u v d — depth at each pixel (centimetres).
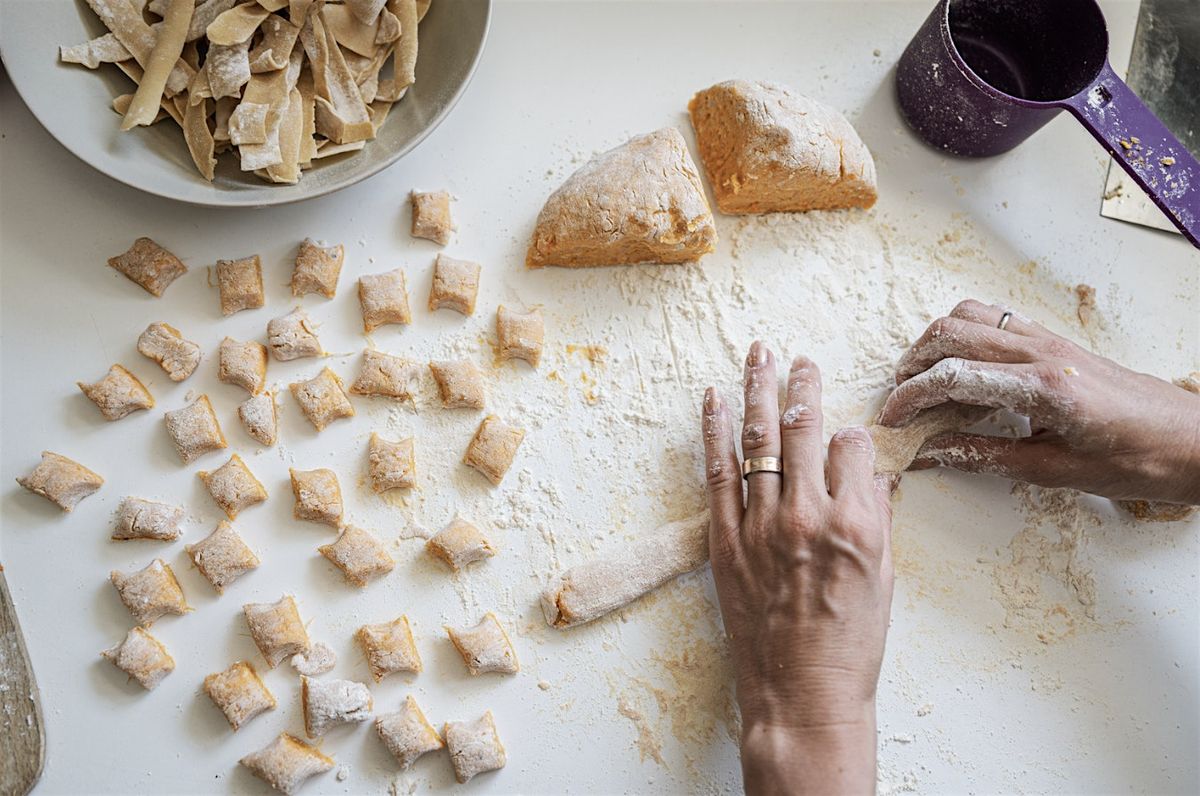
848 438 58
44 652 57
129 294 61
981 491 62
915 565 61
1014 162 67
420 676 59
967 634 61
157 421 60
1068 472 58
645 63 67
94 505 59
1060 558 62
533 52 66
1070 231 66
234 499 59
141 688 58
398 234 63
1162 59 68
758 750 53
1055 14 63
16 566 58
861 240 65
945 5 61
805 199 64
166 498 59
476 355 62
